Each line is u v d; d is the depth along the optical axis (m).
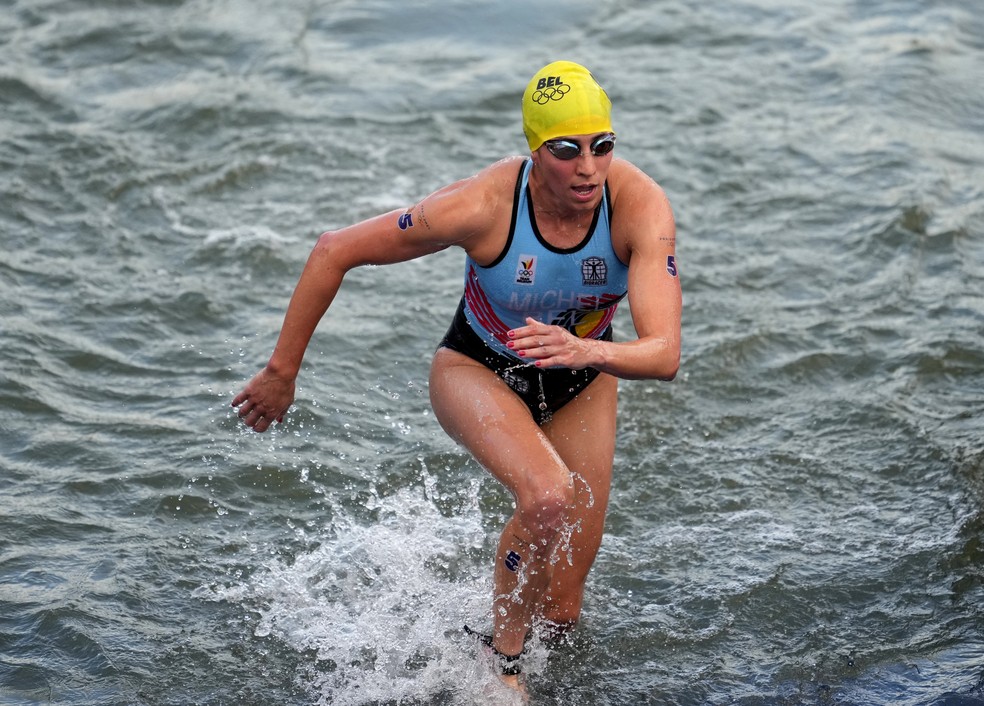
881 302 26.53
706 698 16.38
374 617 17.83
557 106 13.98
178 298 26.12
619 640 17.41
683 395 23.52
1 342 23.88
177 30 39.94
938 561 18.88
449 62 38.66
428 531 19.83
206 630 17.41
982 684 16.28
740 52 39.88
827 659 17.00
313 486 20.78
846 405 23.16
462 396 15.57
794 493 20.81
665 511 20.36
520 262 14.82
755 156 33.12
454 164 32.56
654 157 32.81
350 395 23.41
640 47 40.06
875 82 37.88
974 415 22.70
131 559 18.69
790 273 27.75
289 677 16.64
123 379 23.45
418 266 28.25
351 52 39.12
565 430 16.25
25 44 38.47
